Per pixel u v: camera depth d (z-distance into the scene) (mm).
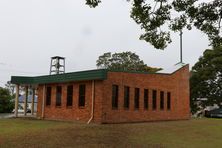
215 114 40469
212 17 9320
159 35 9977
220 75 50750
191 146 13180
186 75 32062
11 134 14820
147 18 9656
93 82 22750
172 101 29422
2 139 13141
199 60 52688
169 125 22172
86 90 23359
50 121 24266
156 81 27484
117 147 12102
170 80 29359
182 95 31062
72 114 24266
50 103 26734
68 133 15430
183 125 22641
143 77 26000
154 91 27266
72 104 24438
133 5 9453
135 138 14719
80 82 23984
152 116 26578
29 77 28391
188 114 31641
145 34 10094
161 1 9500
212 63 49969
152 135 16141
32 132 15672
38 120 25422
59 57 49125
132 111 24516
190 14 9469
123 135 15531
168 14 9625
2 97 50656
